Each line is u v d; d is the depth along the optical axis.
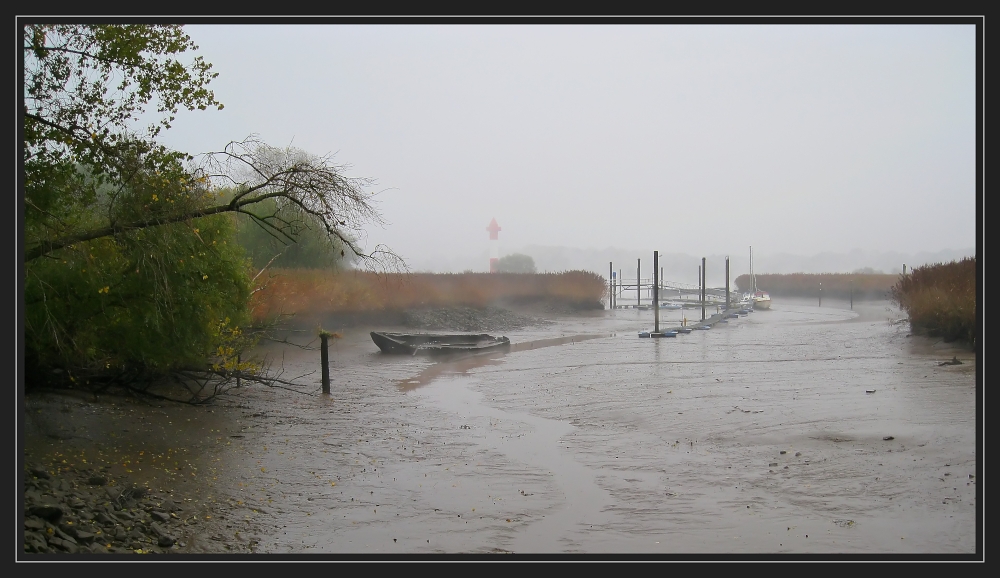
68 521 9.80
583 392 23.11
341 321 46.56
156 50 14.46
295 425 18.09
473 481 12.91
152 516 10.62
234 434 16.67
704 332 51.56
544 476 13.12
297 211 15.93
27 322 14.60
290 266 41.12
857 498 11.10
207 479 12.80
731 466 13.23
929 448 13.61
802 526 10.09
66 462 12.42
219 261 18.83
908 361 28.36
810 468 12.78
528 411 20.09
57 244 13.73
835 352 33.72
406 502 11.72
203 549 9.52
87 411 16.03
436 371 30.61
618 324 63.59
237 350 21.78
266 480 12.98
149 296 15.66
